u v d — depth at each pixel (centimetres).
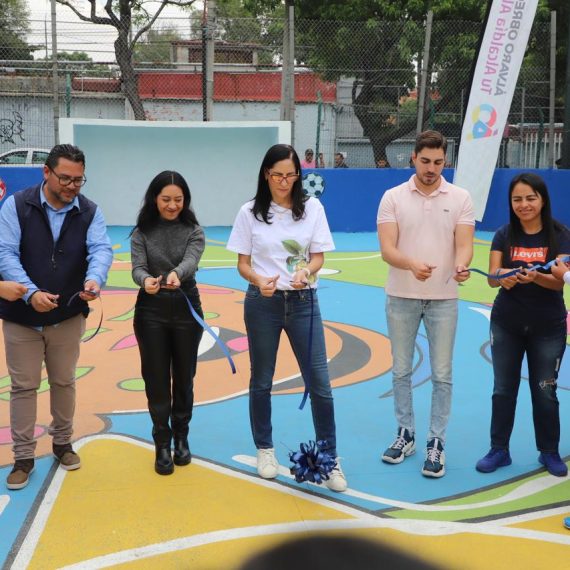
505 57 1277
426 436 460
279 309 372
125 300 863
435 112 1622
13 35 1580
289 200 375
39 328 371
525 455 429
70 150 359
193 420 479
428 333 405
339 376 581
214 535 330
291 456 369
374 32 1602
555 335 392
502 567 307
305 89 1928
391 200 396
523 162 1800
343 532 335
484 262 1200
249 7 2030
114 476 391
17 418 376
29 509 352
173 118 2092
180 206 383
